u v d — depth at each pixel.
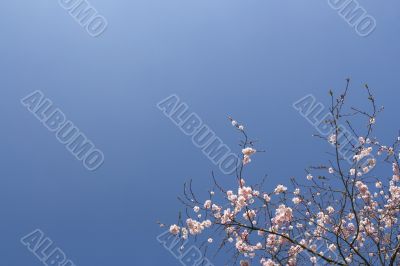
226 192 7.90
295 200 8.26
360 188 8.36
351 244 7.12
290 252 7.80
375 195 8.60
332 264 6.99
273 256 7.40
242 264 7.68
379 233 7.88
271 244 7.95
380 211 8.45
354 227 8.28
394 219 8.20
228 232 7.76
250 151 7.83
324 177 7.76
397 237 7.89
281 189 8.00
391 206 8.34
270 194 7.95
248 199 7.80
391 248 7.68
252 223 7.41
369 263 6.94
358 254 7.00
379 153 8.23
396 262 7.40
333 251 7.86
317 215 8.27
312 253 7.57
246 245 7.81
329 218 8.24
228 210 7.76
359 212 8.26
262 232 7.91
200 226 7.86
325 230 8.06
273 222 7.98
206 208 7.92
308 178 8.20
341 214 7.40
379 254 7.08
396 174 8.51
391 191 8.48
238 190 7.76
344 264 6.92
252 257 7.73
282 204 7.98
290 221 7.95
